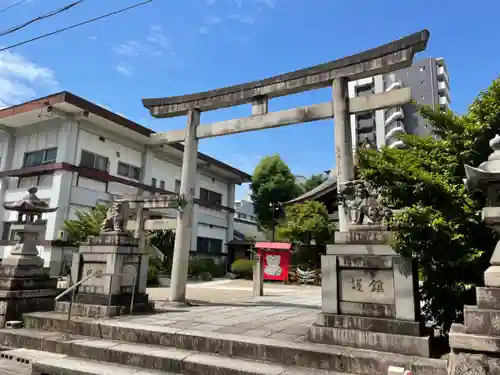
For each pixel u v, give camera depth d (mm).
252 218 47156
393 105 9094
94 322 7246
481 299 4289
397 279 5512
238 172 33719
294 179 40688
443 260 5465
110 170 23172
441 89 48312
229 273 30969
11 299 8320
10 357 6602
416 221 5164
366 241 5926
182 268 10984
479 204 5801
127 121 22641
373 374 4918
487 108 6195
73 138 20875
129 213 12062
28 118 21422
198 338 6121
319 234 23547
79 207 20938
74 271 8898
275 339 5957
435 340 5918
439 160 6688
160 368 5668
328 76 9961
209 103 11680
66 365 5812
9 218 22062
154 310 9188
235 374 5137
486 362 3973
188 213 11367
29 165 22109
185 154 11734
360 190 6219
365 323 5543
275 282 24672
